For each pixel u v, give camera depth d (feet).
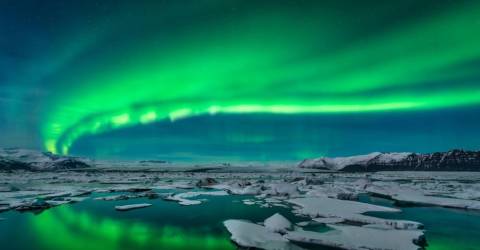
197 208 82.64
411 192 112.06
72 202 93.35
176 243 48.19
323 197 95.66
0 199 93.25
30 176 271.28
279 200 96.99
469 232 55.06
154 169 613.11
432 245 46.78
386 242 43.39
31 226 60.95
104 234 54.24
